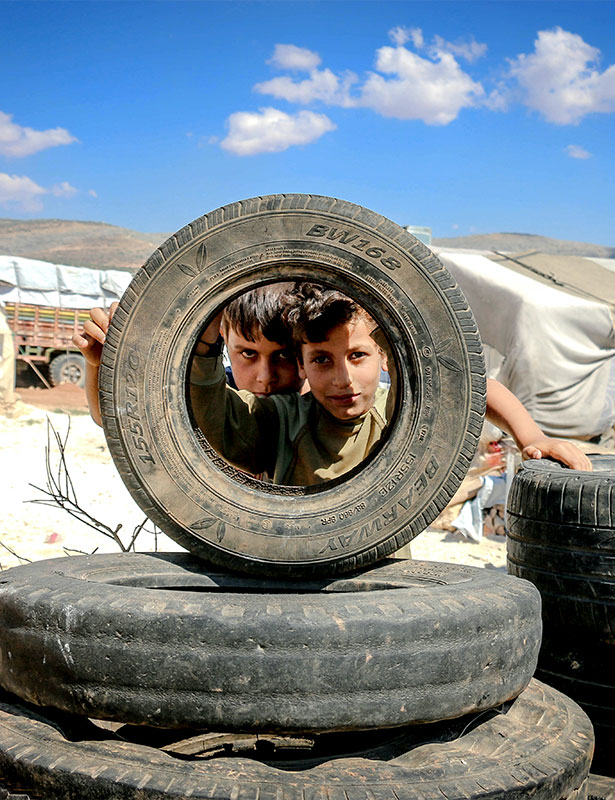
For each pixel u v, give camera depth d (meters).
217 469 2.57
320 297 2.91
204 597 2.14
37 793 1.99
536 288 12.69
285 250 2.43
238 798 1.87
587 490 3.14
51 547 7.11
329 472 3.07
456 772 2.06
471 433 2.46
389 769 2.05
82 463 12.34
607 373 12.52
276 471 3.11
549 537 3.23
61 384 24.47
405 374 2.48
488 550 8.24
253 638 1.99
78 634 2.08
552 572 3.22
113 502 9.60
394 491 2.50
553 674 3.25
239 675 1.98
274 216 2.42
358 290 2.46
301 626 2.00
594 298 13.52
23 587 2.31
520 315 12.20
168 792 1.89
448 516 8.77
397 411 2.52
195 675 1.99
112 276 25.28
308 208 2.41
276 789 1.92
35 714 2.28
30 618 2.17
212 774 1.98
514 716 2.45
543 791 2.05
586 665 3.18
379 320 2.47
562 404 12.23
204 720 2.00
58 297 24.86
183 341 2.48
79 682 2.07
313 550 2.52
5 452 12.61
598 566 3.09
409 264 2.41
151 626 2.02
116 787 1.92
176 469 2.51
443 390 2.45
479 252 15.52
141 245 97.25
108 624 2.05
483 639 2.16
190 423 2.55
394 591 2.28
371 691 2.02
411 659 2.05
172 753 2.18
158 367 2.47
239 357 3.12
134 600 2.11
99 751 2.07
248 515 2.53
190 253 2.43
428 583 2.70
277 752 2.85
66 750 2.07
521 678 2.30
